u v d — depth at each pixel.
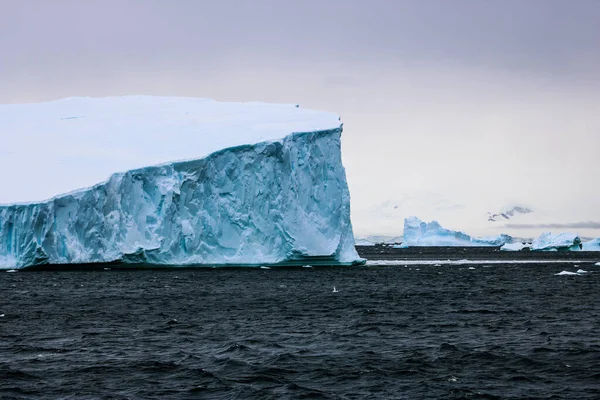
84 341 33.91
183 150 73.81
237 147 72.38
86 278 65.50
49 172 70.50
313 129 77.25
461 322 40.59
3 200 65.62
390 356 30.83
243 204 72.94
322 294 55.66
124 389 25.59
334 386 26.22
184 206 69.69
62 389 25.50
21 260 64.56
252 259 73.12
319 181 76.62
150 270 74.81
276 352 31.48
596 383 26.64
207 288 58.88
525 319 42.00
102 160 72.75
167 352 31.39
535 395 25.11
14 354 30.86
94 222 65.06
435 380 27.02
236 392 25.25
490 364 29.45
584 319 42.03
